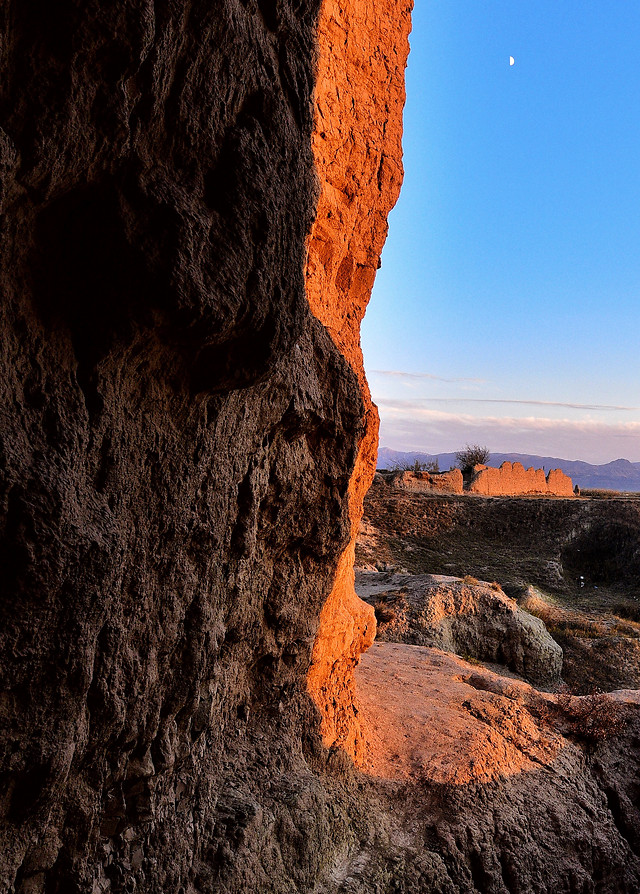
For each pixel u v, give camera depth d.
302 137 3.60
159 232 2.66
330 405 5.59
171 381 3.23
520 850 6.53
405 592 19.06
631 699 9.98
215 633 3.90
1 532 2.24
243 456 4.25
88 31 2.26
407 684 9.71
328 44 6.24
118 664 3.01
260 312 3.16
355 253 7.38
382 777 6.77
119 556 2.70
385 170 7.50
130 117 2.58
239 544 4.43
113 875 3.27
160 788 3.60
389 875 5.35
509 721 8.72
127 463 2.99
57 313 2.64
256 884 4.16
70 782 2.92
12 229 2.38
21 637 2.33
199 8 2.74
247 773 4.91
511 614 18.22
